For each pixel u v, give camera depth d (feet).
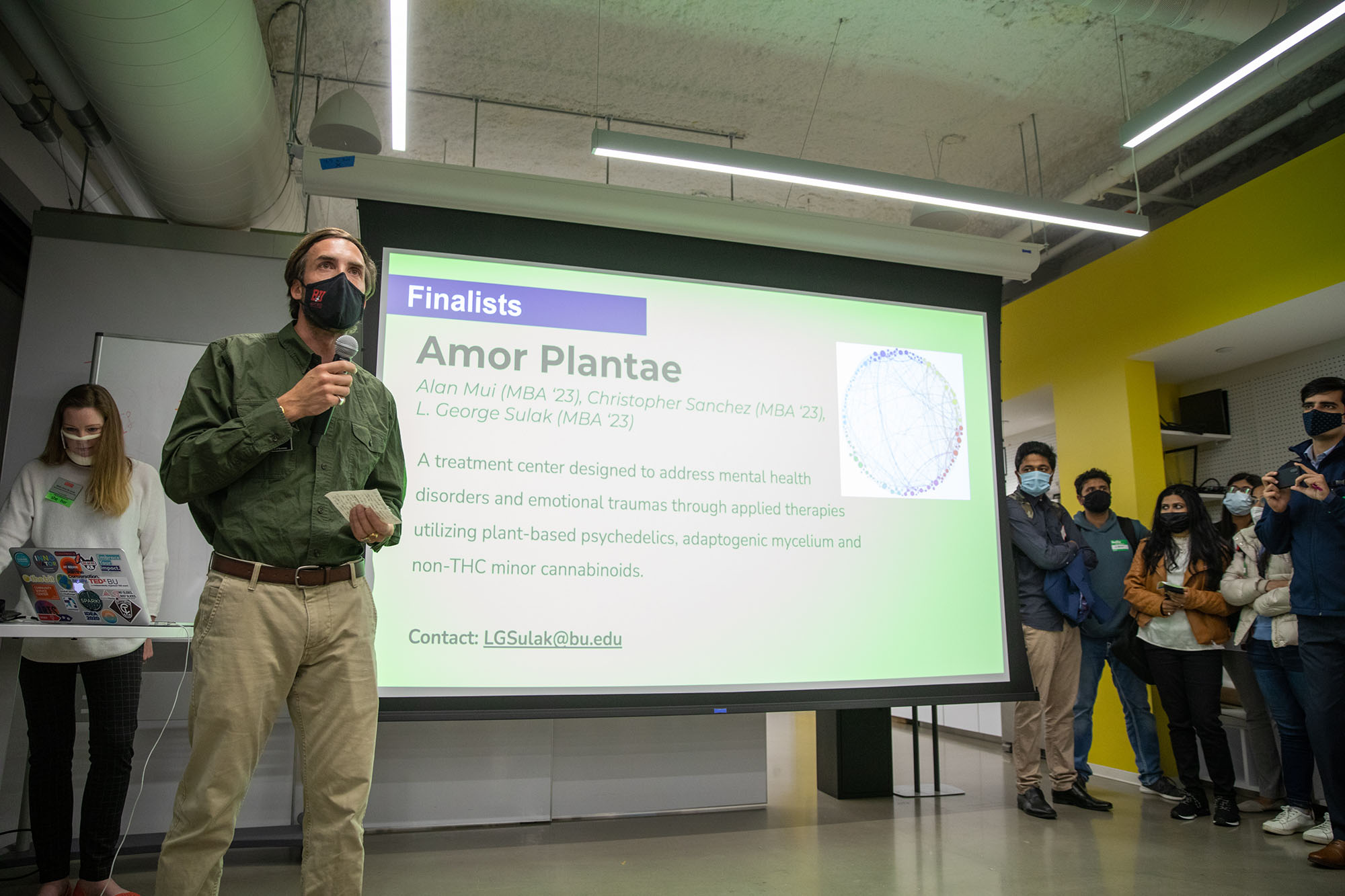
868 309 10.84
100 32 7.86
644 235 10.17
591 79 14.21
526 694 8.75
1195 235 13.52
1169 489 11.55
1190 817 10.30
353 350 4.84
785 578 9.79
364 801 4.44
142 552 7.41
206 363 4.58
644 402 9.75
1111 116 15.05
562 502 9.26
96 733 6.82
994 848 8.83
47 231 9.68
